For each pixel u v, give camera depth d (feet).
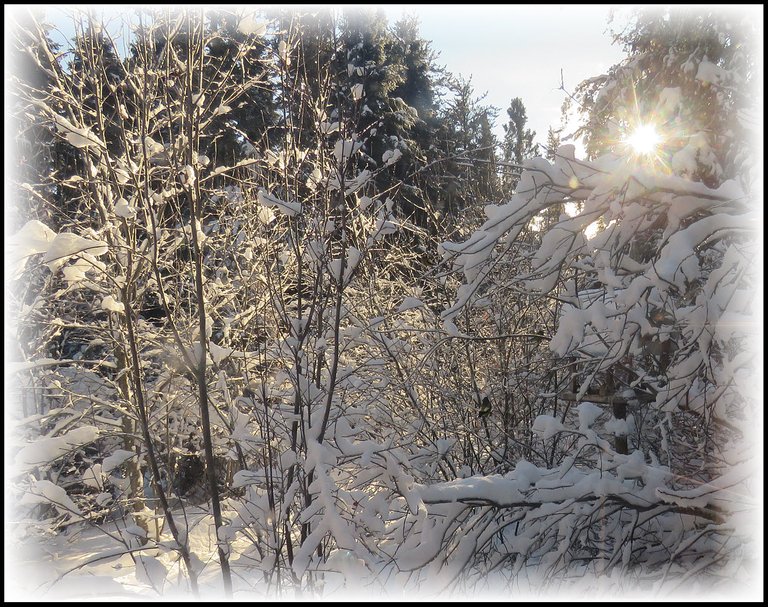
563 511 12.10
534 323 18.83
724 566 10.46
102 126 13.37
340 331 15.20
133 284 13.89
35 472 18.45
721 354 12.25
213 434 16.58
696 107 17.37
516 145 55.88
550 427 13.01
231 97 14.21
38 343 20.42
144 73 13.08
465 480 12.61
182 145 13.03
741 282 10.65
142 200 13.17
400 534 12.72
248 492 13.19
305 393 13.03
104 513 13.66
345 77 14.06
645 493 11.83
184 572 13.88
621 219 11.95
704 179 14.82
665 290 11.62
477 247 12.90
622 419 14.62
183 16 12.69
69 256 11.83
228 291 19.45
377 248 15.96
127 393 18.51
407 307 15.80
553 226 12.65
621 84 19.56
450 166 26.13
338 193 13.52
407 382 16.56
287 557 13.12
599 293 16.40
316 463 11.73
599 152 19.75
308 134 14.47
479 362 19.42
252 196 16.42
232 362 17.11
